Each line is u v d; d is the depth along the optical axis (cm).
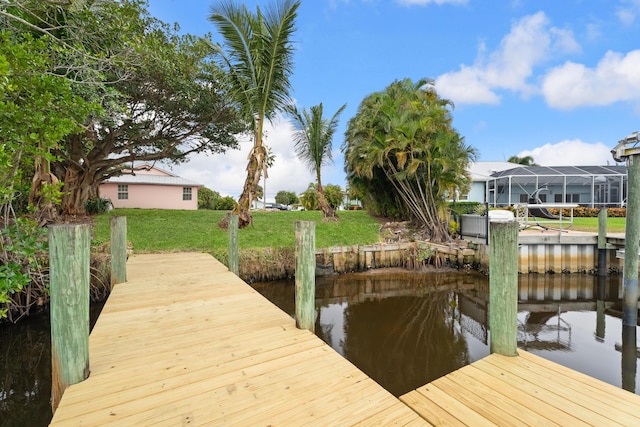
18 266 249
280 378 171
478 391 157
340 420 136
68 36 496
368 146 929
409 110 922
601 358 351
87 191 910
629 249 434
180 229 835
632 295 432
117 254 389
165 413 140
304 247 243
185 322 259
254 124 817
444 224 927
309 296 246
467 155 942
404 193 1009
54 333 161
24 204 508
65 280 161
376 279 716
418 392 158
